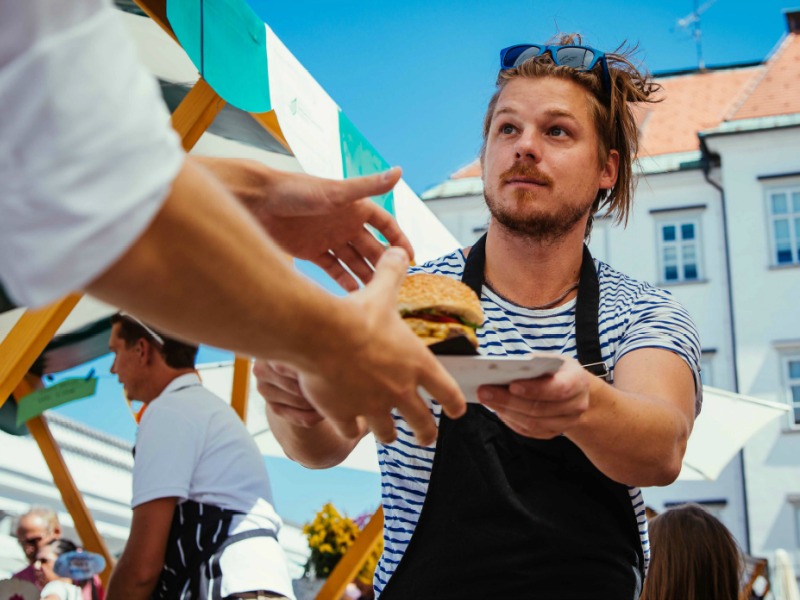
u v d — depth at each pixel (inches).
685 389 73.5
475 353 57.4
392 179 67.6
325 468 81.2
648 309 78.8
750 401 238.4
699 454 234.7
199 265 36.7
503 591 70.2
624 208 92.6
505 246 82.3
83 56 32.4
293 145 124.7
